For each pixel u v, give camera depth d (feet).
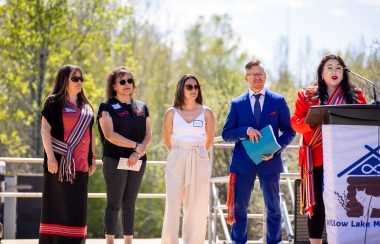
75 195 22.79
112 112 24.14
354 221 18.63
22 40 79.82
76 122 22.93
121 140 23.84
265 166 23.72
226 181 27.30
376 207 18.69
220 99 57.16
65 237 22.61
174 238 23.90
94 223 92.79
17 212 38.81
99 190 91.09
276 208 23.91
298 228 24.98
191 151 24.00
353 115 18.74
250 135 23.26
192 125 24.03
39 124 81.10
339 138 18.71
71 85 23.02
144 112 24.80
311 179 21.22
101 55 96.48
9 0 79.66
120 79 24.38
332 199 18.69
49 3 79.87
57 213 22.71
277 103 24.20
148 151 85.87
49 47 81.20
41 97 80.53
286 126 24.12
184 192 24.20
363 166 18.71
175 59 128.98
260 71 24.12
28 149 84.74
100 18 85.30
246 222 24.07
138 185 24.36
